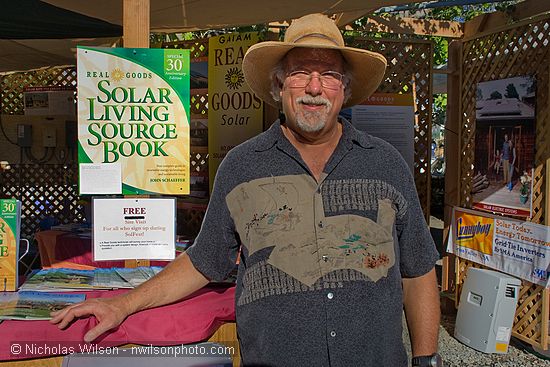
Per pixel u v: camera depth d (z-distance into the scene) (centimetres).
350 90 222
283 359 179
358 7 480
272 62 209
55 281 245
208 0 460
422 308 202
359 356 178
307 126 188
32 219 748
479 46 534
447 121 578
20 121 729
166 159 253
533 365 448
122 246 244
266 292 181
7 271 231
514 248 474
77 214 759
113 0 453
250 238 187
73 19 514
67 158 742
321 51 193
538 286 460
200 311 208
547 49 441
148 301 200
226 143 545
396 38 564
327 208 186
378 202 188
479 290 487
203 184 575
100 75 247
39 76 786
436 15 751
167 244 247
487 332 471
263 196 187
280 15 518
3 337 187
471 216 533
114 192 249
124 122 250
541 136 448
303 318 178
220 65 543
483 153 520
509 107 484
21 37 581
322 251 182
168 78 251
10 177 736
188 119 253
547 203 437
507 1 538
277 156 192
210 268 201
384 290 183
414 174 571
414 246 200
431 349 198
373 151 195
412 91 562
